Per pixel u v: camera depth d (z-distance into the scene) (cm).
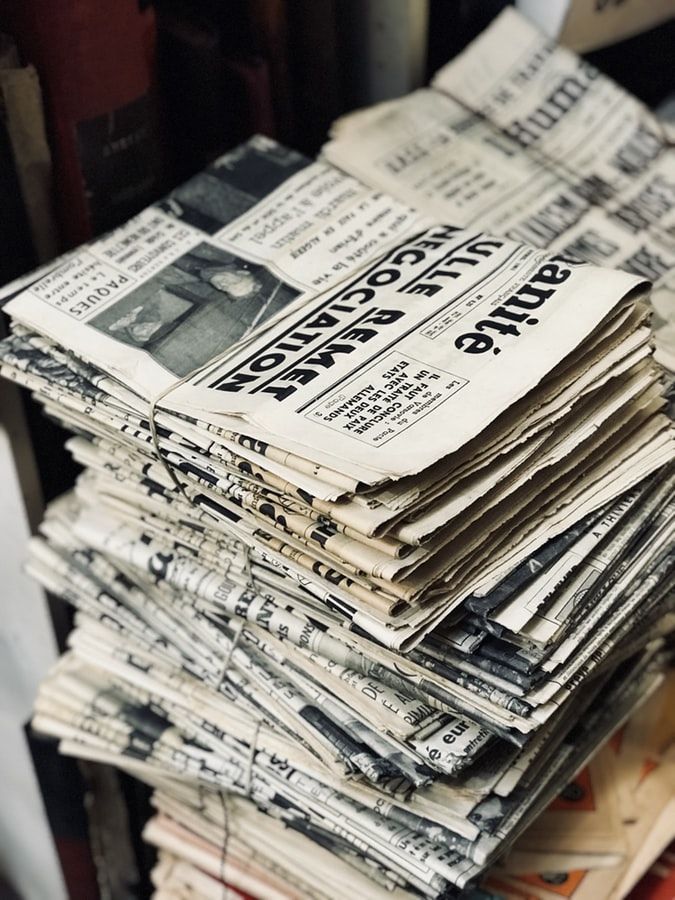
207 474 64
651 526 69
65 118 76
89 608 80
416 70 94
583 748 78
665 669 89
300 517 60
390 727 64
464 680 61
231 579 71
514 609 60
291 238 76
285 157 81
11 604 96
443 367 63
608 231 87
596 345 64
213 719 76
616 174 91
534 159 90
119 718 81
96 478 77
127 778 99
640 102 97
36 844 112
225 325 69
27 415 86
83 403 68
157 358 67
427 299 68
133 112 78
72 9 73
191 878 89
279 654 70
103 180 80
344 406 61
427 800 67
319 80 90
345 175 80
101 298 71
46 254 83
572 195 89
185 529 72
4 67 74
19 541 90
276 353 67
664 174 92
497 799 67
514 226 85
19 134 77
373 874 76
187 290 72
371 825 70
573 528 65
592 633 64
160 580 75
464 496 59
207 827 85
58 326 69
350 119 89
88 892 106
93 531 77
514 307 66
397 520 56
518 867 81
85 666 86
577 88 93
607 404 66
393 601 58
